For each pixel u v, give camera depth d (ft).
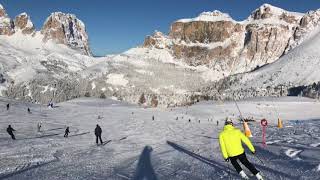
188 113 430.20
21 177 50.11
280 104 513.04
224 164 52.90
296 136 111.24
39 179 47.93
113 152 89.15
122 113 354.74
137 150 92.68
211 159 61.41
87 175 49.96
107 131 174.09
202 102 594.65
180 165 55.52
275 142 89.61
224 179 39.55
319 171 40.73
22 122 192.24
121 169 55.52
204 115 415.85
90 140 127.95
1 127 164.35
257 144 84.69
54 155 81.66
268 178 38.60
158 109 468.75
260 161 52.19
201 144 102.12
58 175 50.85
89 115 296.10
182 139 128.98
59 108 352.28
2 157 76.64
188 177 43.24
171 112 425.28
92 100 559.38
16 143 107.55
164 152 82.12
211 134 155.63
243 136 35.55
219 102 563.07
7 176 51.49
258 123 283.59
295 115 430.20
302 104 508.94
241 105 497.05
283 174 40.70
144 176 46.80
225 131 35.81
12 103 328.90
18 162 68.69
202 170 48.08
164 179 43.19
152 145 107.04
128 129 189.67
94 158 76.07
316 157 52.60
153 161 63.57
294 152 60.70
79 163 66.74
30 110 282.36
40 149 93.56
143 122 252.42
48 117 243.19
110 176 48.47
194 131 183.73
